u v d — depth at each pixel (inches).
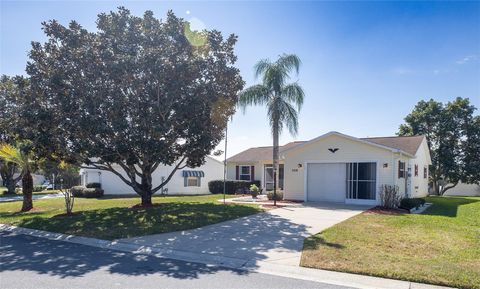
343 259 288.0
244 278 251.0
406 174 812.0
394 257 293.6
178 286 233.0
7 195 1331.2
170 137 600.1
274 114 800.9
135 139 530.3
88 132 539.5
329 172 784.3
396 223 467.5
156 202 773.9
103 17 557.6
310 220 501.0
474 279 233.9
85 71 547.5
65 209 679.1
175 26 574.9
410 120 1418.6
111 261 299.1
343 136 759.7
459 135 1339.8
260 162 1198.3
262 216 542.3
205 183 1343.5
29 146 589.0
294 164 829.2
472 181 1306.6
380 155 715.4
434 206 757.3
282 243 354.6
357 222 475.2
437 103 1364.4
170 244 356.5
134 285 234.7
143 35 560.7
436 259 287.9
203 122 585.9
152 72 543.2
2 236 430.9
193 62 570.9
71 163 633.6
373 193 723.4
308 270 266.4
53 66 552.7
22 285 234.8
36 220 530.6
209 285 235.3
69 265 286.0
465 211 655.8
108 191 1206.3
